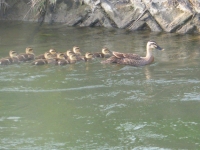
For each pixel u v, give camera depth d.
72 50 16.95
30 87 13.35
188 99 12.56
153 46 15.48
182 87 13.31
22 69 14.84
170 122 11.33
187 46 17.45
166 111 11.91
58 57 15.81
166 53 16.64
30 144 10.28
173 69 14.80
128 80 13.92
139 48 17.33
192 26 19.53
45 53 15.84
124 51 16.94
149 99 12.59
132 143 10.38
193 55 16.22
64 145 10.27
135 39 18.77
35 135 10.70
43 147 10.16
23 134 10.73
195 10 19.67
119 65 15.36
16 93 12.94
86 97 12.72
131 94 12.91
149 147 10.20
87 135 10.73
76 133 10.82
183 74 14.29
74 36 19.42
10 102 12.38
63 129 10.97
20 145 10.23
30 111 11.90
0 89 13.19
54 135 10.70
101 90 13.18
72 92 13.03
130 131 10.93
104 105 12.25
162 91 13.07
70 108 12.07
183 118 11.53
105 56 16.31
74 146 10.23
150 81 13.79
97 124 11.25
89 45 17.86
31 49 16.20
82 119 11.51
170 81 13.75
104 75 14.35
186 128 11.05
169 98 12.64
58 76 14.25
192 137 10.64
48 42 18.44
